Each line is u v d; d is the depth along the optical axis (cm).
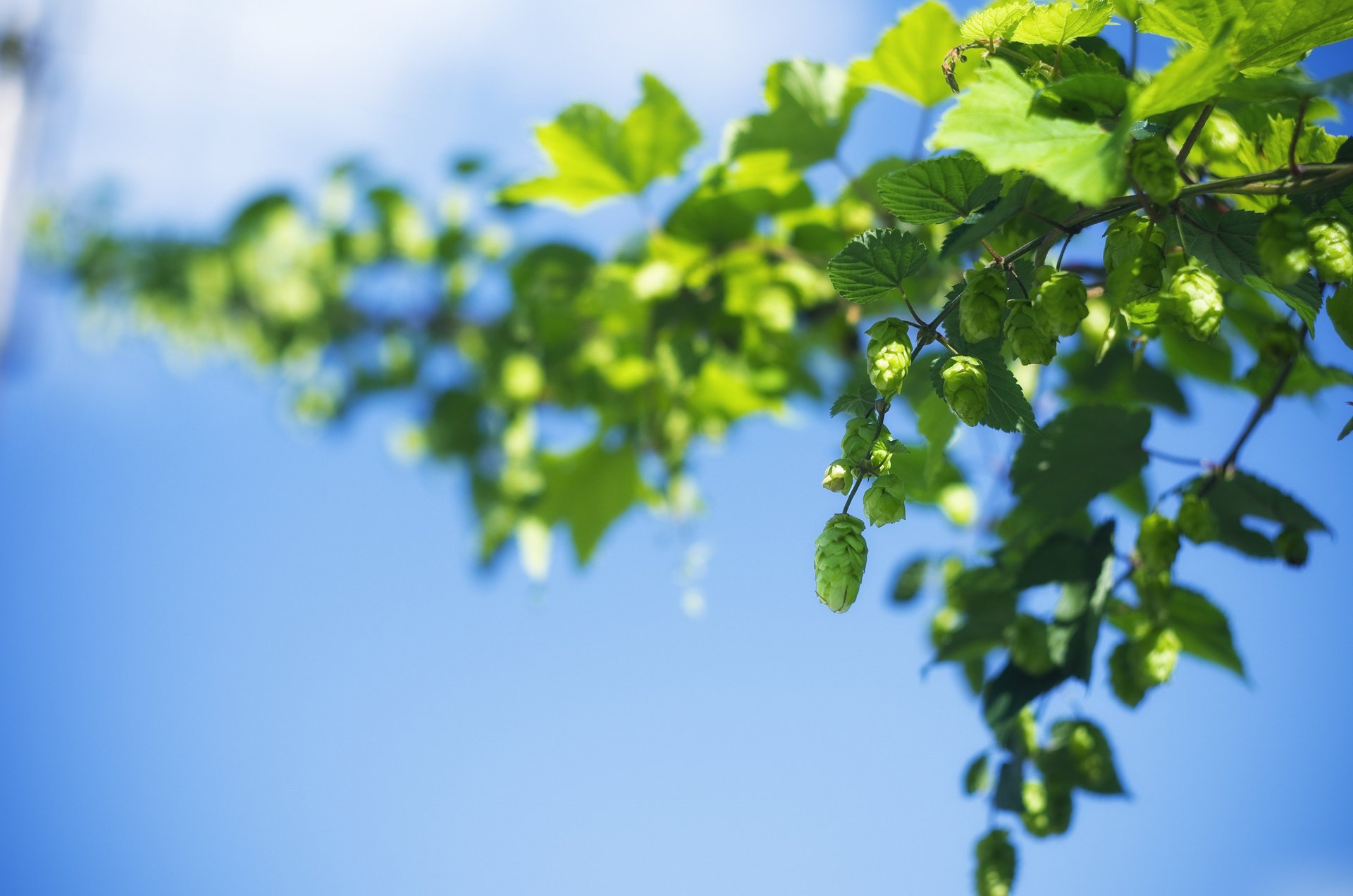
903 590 125
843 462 86
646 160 127
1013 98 81
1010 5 91
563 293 153
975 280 85
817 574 85
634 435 154
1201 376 125
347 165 197
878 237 86
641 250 149
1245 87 82
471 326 184
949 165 86
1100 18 90
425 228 192
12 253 176
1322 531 101
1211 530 100
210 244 198
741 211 128
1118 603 105
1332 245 83
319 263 192
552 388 162
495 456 178
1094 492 105
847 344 136
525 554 159
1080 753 106
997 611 107
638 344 146
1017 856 106
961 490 126
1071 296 84
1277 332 102
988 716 104
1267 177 85
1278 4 85
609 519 157
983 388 85
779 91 121
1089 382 126
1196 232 86
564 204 132
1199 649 107
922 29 112
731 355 138
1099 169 78
